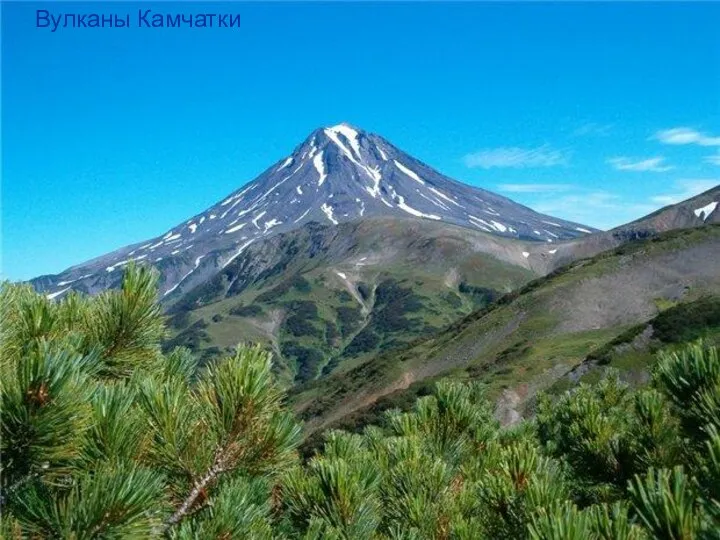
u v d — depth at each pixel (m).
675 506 2.23
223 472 3.37
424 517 4.35
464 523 4.04
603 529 2.46
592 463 5.07
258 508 3.33
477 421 6.13
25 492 2.58
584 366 68.75
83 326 4.14
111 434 2.90
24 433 2.49
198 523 3.16
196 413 3.39
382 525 4.60
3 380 2.53
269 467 3.45
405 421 5.90
